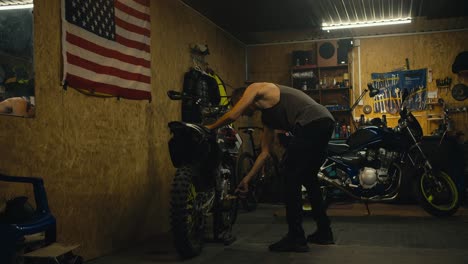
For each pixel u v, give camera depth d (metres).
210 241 4.02
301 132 3.56
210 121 4.11
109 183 3.83
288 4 6.18
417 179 5.20
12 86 2.83
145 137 4.47
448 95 7.75
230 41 7.58
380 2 6.29
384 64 8.05
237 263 3.27
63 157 3.26
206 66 6.20
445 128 6.48
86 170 3.52
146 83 4.45
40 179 2.59
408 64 7.92
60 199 3.22
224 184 3.92
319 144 3.60
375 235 4.17
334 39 8.23
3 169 2.73
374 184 5.02
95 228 3.62
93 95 3.63
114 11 3.96
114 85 3.90
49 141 3.12
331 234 3.86
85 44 3.53
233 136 4.33
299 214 3.61
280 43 8.47
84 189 3.49
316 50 8.31
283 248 3.60
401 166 5.20
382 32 8.05
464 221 4.85
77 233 3.40
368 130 5.09
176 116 5.16
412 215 5.28
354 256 3.38
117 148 3.96
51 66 3.17
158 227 4.68
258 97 3.67
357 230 4.43
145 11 4.50
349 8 6.51
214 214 3.95
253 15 6.55
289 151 3.61
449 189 5.16
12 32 2.85
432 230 4.36
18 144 2.85
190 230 3.44
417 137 5.36
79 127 3.45
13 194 2.78
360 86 8.15
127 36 4.16
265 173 6.38
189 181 3.37
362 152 5.10
